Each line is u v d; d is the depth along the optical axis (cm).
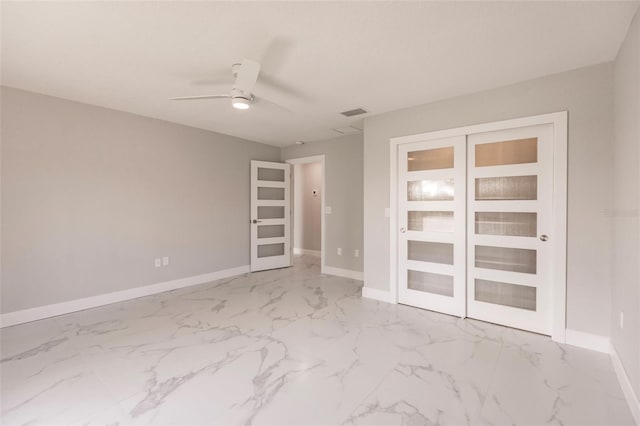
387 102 346
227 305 371
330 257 537
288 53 240
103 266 370
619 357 218
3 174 304
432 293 351
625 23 198
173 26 205
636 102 185
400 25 203
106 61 254
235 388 204
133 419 174
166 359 241
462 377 217
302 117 405
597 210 252
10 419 174
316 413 180
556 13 189
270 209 579
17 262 311
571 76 263
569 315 266
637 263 179
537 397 195
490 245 314
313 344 268
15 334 287
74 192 348
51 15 192
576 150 261
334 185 530
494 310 312
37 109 322
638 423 169
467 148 325
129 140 391
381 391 201
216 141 493
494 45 227
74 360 239
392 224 374
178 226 445
